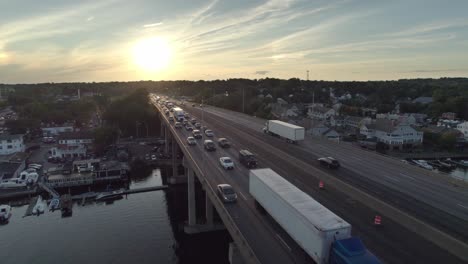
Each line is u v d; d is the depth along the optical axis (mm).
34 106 146375
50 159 86312
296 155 47875
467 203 28406
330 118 140750
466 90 186625
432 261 19141
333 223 18062
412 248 20734
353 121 132625
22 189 65125
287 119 124688
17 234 47125
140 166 86125
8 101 185125
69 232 47844
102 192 64938
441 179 35562
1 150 92125
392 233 22922
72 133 106500
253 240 22562
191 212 47094
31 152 96750
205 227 47031
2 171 71312
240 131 71438
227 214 25625
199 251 42719
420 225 23453
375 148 104562
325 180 35844
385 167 41094
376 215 26172
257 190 27469
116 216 53875
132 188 68500
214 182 35531
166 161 89625
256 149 52906
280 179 26406
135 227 49625
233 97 151750
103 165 77688
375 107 171875
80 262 39625
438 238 21859
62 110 148875
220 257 41281
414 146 106938
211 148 51656
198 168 38875
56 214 54625
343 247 16547
